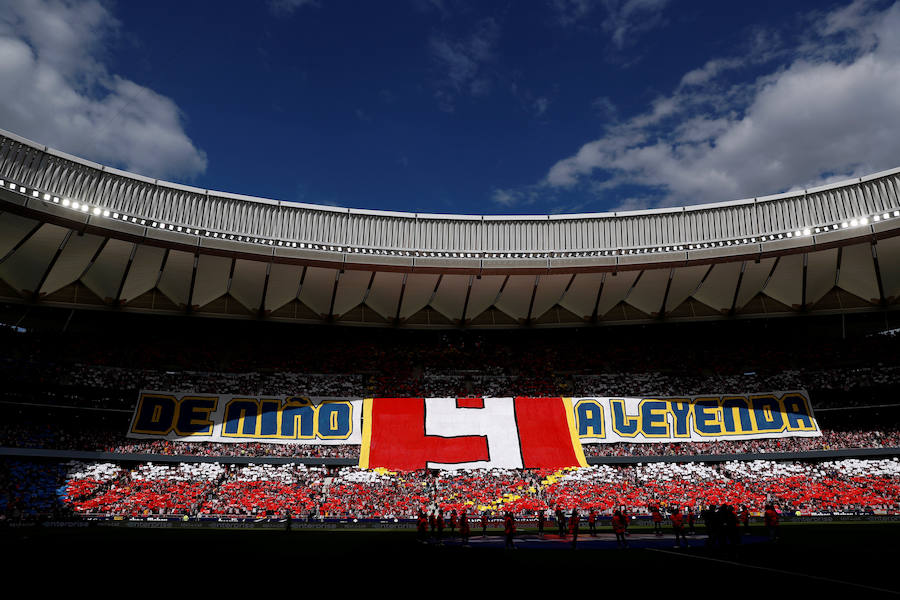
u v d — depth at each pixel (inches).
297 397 1801.2
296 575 533.3
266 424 1722.4
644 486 1573.6
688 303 1924.2
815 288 1806.1
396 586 478.3
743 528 1056.2
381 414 1784.0
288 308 1881.2
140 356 1855.3
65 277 1612.9
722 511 735.7
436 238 1760.6
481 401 1844.2
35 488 1376.7
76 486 1416.1
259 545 842.2
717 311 1931.6
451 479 1598.2
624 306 1959.9
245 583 478.3
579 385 1980.8
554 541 957.2
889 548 740.7
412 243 1747.0
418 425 1765.5
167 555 680.4
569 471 1657.2
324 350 2073.1
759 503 1462.8
